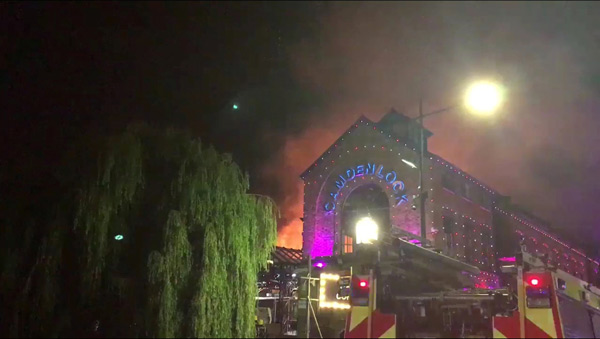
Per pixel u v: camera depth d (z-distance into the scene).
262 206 14.14
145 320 11.16
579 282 11.59
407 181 20.69
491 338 10.39
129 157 12.23
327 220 22.45
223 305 12.06
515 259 10.98
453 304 11.82
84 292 11.32
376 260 11.96
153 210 12.36
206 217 12.52
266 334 14.55
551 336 9.48
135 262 11.97
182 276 11.67
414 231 19.95
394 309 11.37
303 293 15.24
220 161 13.48
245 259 12.98
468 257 22.78
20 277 11.62
